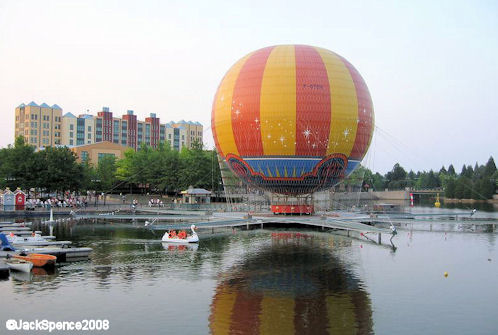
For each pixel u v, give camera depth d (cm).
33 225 8444
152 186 17288
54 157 11975
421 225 8631
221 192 14288
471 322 3225
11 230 7156
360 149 8556
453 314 3378
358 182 11338
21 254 5012
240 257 5275
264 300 3659
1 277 4341
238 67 8631
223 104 8500
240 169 8619
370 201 16700
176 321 3216
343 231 7525
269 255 5391
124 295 3788
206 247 5928
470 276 4453
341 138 8150
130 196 15538
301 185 8444
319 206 11062
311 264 4906
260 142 8125
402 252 5650
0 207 10219
